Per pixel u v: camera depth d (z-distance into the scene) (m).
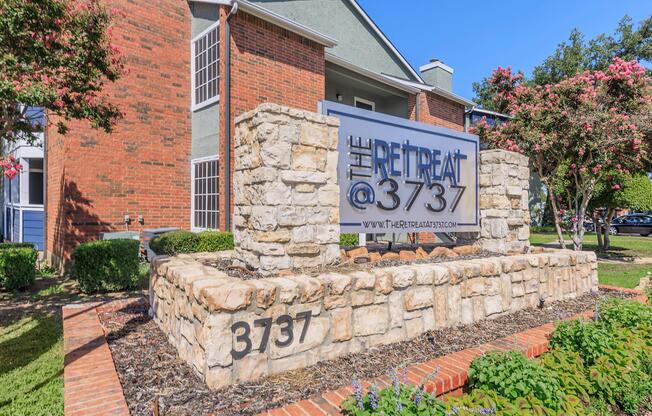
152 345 3.27
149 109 8.38
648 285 6.90
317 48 9.41
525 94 9.07
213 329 2.40
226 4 7.64
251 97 8.09
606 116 7.50
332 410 2.06
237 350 2.50
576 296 5.46
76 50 4.80
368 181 4.56
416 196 5.09
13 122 5.34
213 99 8.24
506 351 2.68
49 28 4.50
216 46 8.27
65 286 6.65
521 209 6.17
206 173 8.58
